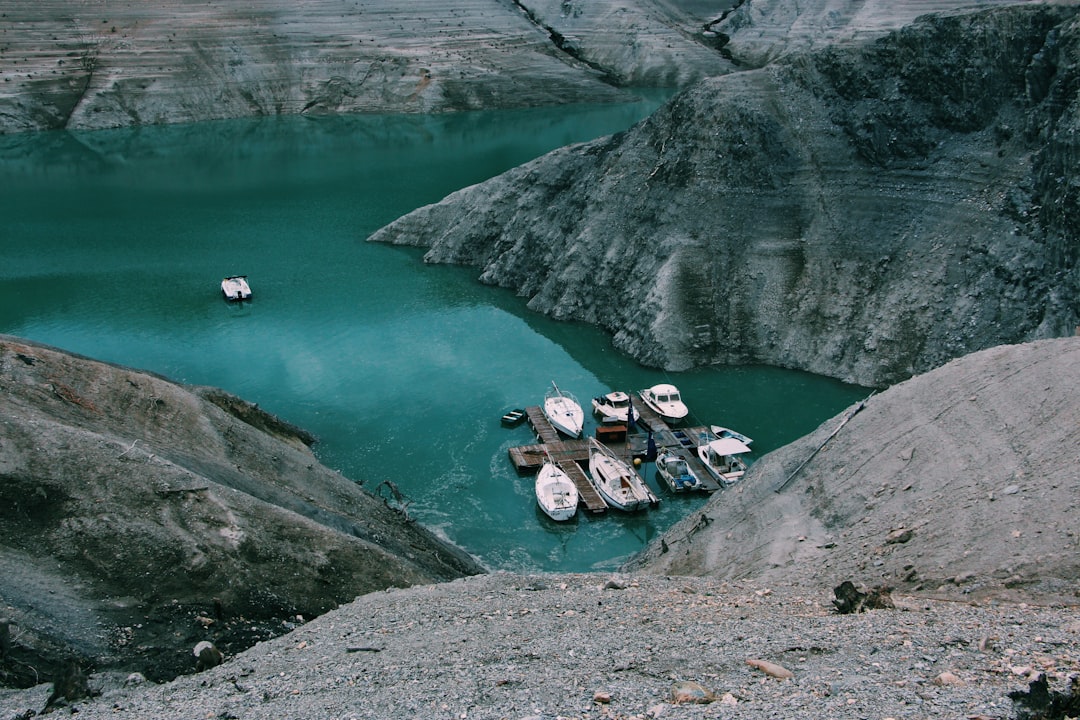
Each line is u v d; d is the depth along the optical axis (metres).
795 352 60.69
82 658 24.09
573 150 80.25
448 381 59.88
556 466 48.78
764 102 68.31
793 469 35.78
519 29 181.12
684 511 45.47
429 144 133.25
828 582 26.61
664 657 18.45
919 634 18.11
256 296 75.25
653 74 170.62
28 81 149.00
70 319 70.12
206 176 116.19
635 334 63.72
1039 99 57.53
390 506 44.09
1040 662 15.90
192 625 26.94
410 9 177.88
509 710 16.12
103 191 109.31
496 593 27.23
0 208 101.38
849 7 157.75
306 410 55.91
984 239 56.81
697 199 66.56
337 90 163.12
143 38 159.38
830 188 64.44
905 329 57.50
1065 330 50.88
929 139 62.44
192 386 47.53
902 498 29.66
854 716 14.27
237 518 31.08
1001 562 23.41
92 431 34.47
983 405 31.06
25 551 27.56
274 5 169.75
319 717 17.09
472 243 82.44
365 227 94.19
